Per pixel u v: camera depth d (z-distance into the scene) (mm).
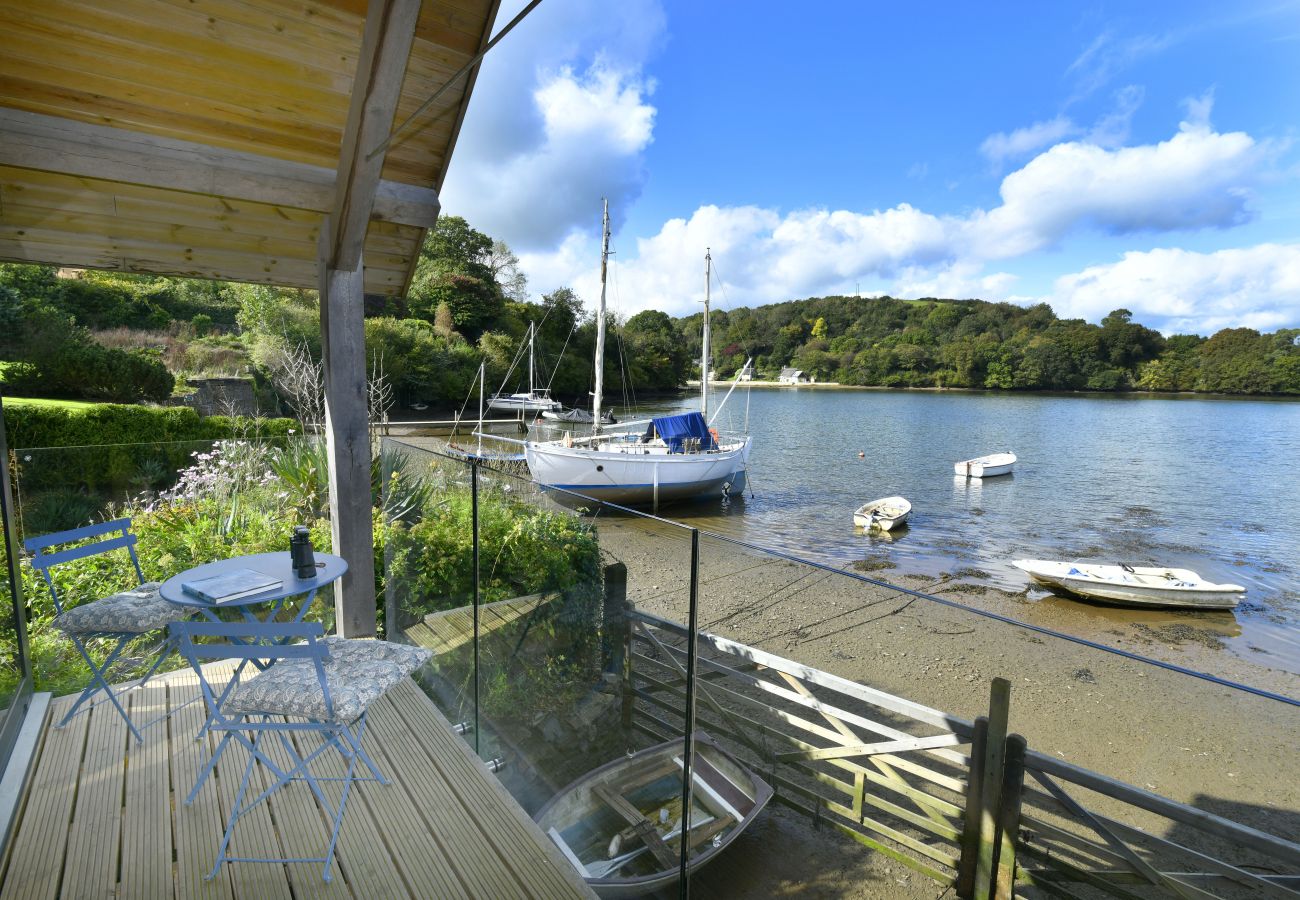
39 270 25000
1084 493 23203
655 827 2121
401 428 34094
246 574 2373
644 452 19375
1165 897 1608
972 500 21688
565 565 2369
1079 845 1805
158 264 3381
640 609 2123
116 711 2797
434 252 58250
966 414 56250
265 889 1809
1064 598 12070
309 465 5016
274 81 2820
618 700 2236
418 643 3506
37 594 3420
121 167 2680
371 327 40812
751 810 2520
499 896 1801
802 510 19672
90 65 2562
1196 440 39750
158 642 3398
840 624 2762
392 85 2414
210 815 2129
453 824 2111
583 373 58906
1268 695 1619
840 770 2459
